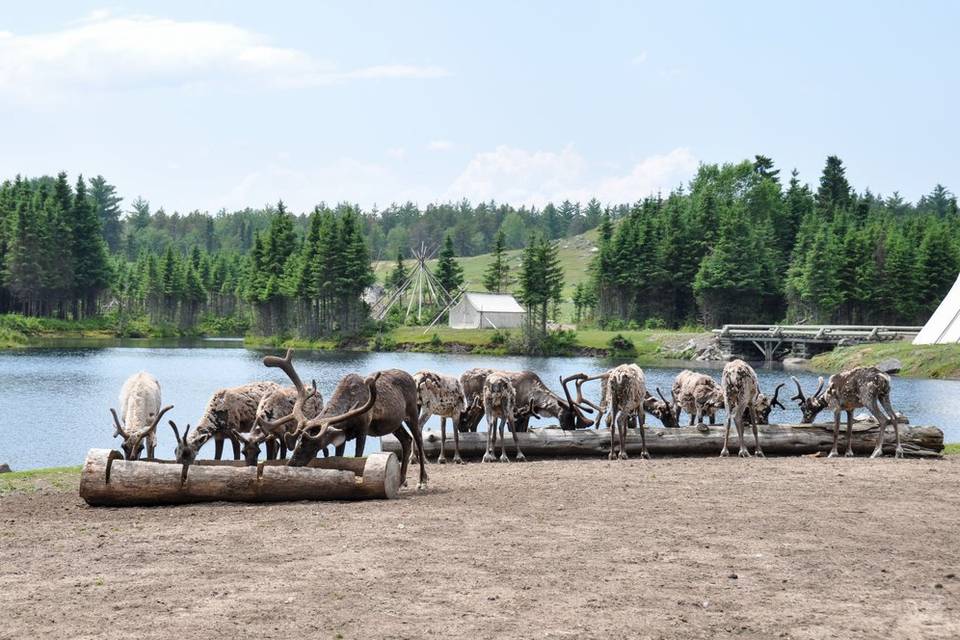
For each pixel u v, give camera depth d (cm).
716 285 12975
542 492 1527
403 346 11512
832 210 16975
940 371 7106
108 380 5709
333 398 1472
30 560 1045
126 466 1390
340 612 851
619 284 13912
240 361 8238
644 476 1736
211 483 1400
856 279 12100
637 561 1041
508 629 807
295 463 1420
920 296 12138
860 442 2156
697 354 10150
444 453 2070
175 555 1064
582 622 827
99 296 16562
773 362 9600
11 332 11944
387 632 797
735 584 952
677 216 14112
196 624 816
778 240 15388
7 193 15312
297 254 14325
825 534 1189
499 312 12444
